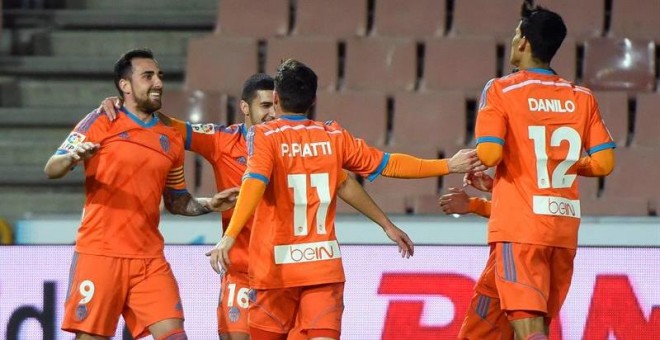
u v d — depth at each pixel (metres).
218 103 34.50
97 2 39.94
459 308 23.12
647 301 22.78
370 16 37.62
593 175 18.27
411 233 27.36
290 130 17.45
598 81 34.84
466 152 18.11
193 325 23.48
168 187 19.36
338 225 27.52
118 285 18.36
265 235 17.44
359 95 34.28
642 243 26.61
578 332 22.92
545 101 17.81
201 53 36.28
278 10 37.34
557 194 17.77
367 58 35.56
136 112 18.80
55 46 38.53
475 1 36.72
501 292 17.75
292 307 17.56
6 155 35.50
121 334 23.28
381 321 23.28
